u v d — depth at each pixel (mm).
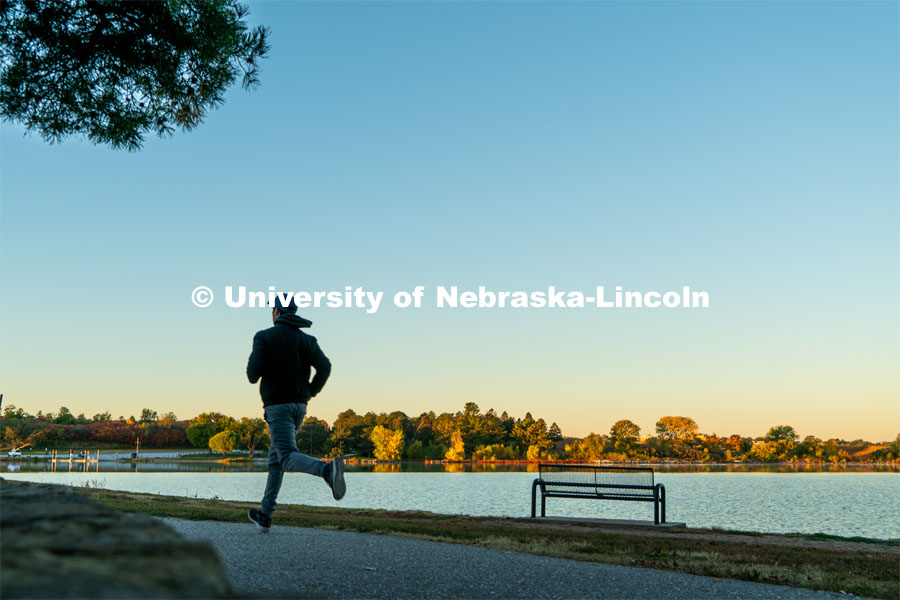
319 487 48781
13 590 1042
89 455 180250
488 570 6508
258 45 8164
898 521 31422
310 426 187500
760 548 9836
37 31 7730
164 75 8180
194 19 7703
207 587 1230
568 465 15023
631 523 13570
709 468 174250
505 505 33312
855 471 160500
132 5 7465
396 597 5113
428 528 10359
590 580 6258
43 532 1555
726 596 5852
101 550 1420
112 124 8359
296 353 7676
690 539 10922
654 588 6039
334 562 6430
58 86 8141
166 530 1743
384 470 124375
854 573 7664
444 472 110938
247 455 190500
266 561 6281
